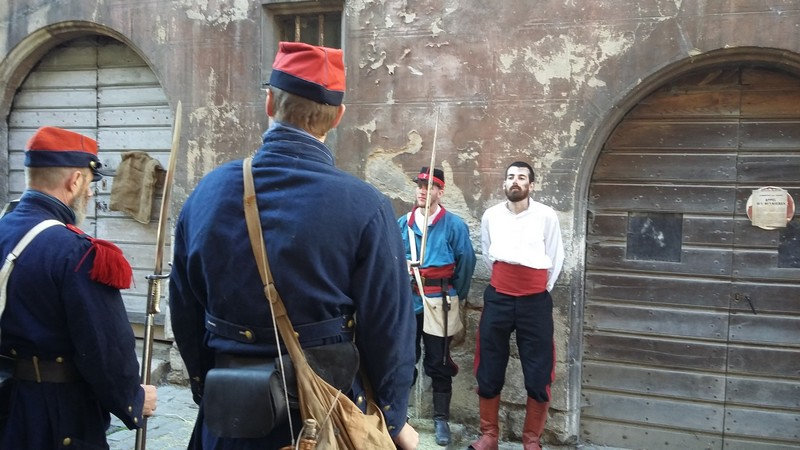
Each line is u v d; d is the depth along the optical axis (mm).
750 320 3914
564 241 4055
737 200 3920
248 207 1360
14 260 1872
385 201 1455
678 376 4047
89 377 1880
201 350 1570
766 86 3848
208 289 1394
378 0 4426
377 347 1414
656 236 4082
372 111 4477
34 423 1872
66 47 5473
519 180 3752
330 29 4789
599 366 4199
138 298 5324
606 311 4176
